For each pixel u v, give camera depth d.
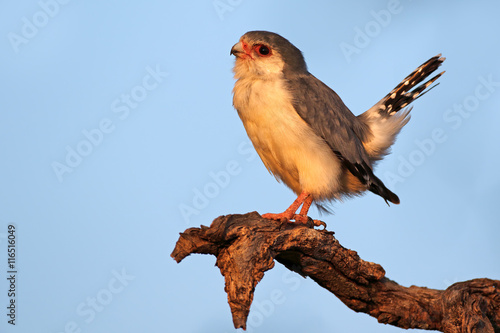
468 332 9.57
